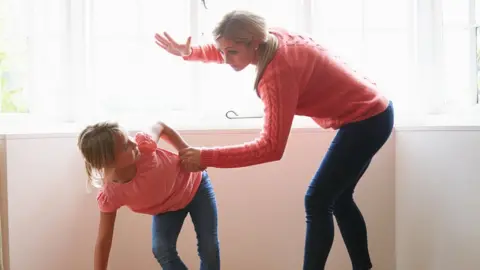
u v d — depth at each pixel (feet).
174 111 7.51
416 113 7.45
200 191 5.58
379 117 5.26
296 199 7.04
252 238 7.05
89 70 7.34
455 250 5.90
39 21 7.19
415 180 6.59
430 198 6.31
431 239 6.31
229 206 7.02
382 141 5.33
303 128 7.01
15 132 6.26
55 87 7.27
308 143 7.02
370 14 7.50
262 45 4.96
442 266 6.11
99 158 4.73
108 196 5.18
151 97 7.47
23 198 5.72
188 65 7.48
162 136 5.78
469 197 5.67
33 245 5.88
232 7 7.45
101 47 7.42
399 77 7.53
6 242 5.49
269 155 4.86
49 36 7.23
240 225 7.04
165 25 7.47
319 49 5.17
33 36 7.11
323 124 5.54
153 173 5.17
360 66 7.52
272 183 7.05
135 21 7.45
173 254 5.40
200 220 5.49
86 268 6.84
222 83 7.47
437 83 7.41
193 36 7.38
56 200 6.28
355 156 5.18
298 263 7.07
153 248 5.44
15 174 5.61
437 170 6.16
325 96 5.16
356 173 5.24
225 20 4.91
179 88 7.52
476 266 5.59
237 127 7.19
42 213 6.04
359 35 7.52
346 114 5.21
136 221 7.05
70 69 7.20
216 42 5.01
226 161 4.91
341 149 5.19
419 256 6.58
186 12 7.47
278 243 7.06
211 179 7.00
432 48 7.41
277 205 7.04
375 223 7.10
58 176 6.32
